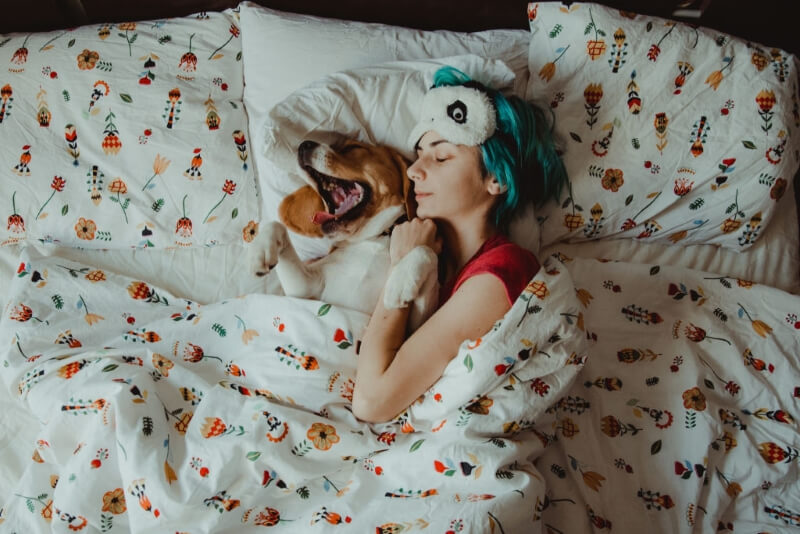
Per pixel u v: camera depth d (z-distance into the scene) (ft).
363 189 3.65
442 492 2.99
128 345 3.62
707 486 3.23
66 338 3.72
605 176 3.92
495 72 3.77
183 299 3.94
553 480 3.28
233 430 3.14
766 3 4.31
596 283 3.96
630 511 3.19
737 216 4.03
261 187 4.00
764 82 3.86
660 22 3.91
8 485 3.32
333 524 2.88
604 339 3.79
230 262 4.13
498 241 3.46
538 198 3.89
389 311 3.24
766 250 4.28
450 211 3.51
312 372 3.35
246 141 4.24
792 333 3.73
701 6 4.41
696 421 3.35
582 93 3.89
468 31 4.62
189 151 4.13
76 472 3.05
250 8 4.30
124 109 4.17
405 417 3.25
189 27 4.42
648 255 4.24
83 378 3.34
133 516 2.94
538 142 3.65
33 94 4.20
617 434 3.44
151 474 2.93
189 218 4.12
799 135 3.97
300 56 4.11
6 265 4.13
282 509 3.05
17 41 4.35
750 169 3.89
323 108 3.67
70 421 3.27
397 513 2.84
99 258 4.12
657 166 3.90
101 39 4.32
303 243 3.77
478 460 2.95
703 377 3.52
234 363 3.52
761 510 3.25
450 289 3.54
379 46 4.11
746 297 3.86
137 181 4.11
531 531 2.81
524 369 3.09
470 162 3.44
